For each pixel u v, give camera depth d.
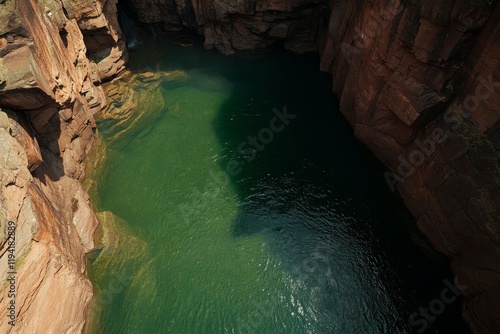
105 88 25.70
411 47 17.86
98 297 16.66
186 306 17.67
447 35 16.05
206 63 32.53
